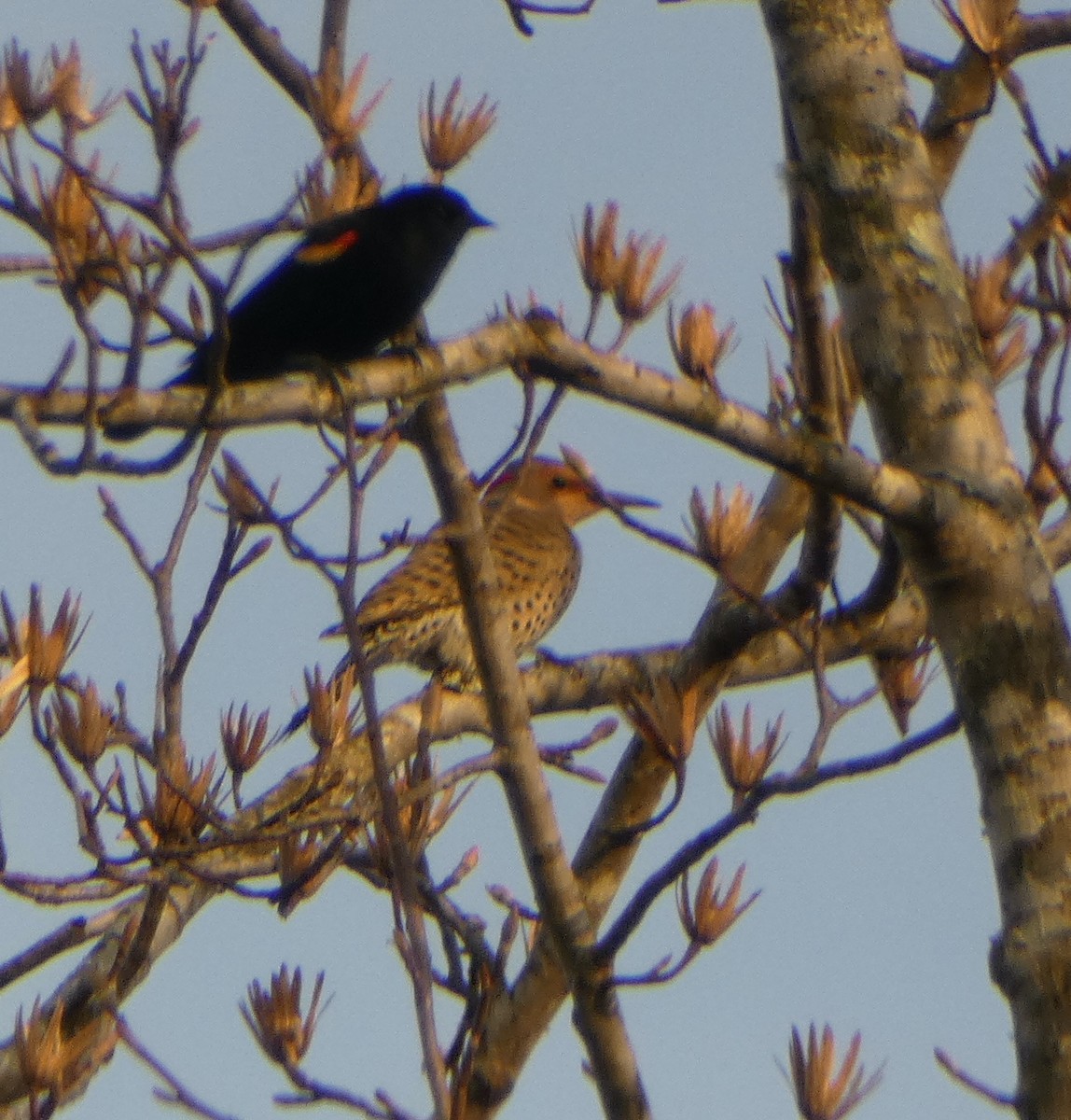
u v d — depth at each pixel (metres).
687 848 9.45
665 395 9.73
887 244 10.46
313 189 10.42
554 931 10.04
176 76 8.38
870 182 10.54
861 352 10.48
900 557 11.95
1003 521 10.01
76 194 8.51
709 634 12.83
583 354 9.65
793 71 10.77
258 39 10.98
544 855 10.12
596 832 12.86
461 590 10.59
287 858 9.55
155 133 8.24
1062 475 9.38
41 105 8.61
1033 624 9.87
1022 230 9.73
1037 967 9.16
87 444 7.88
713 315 9.83
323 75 10.46
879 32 10.78
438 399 10.41
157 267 9.41
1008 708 9.72
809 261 9.95
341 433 10.66
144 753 10.64
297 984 9.31
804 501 12.92
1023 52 10.92
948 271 10.47
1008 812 9.55
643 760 12.70
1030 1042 9.05
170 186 8.25
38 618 9.53
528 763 10.34
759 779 9.47
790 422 10.28
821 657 9.84
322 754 9.83
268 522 9.58
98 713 9.56
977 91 12.34
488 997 9.51
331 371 9.02
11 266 8.77
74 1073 9.29
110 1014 9.45
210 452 10.23
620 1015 9.91
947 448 10.16
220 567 10.19
